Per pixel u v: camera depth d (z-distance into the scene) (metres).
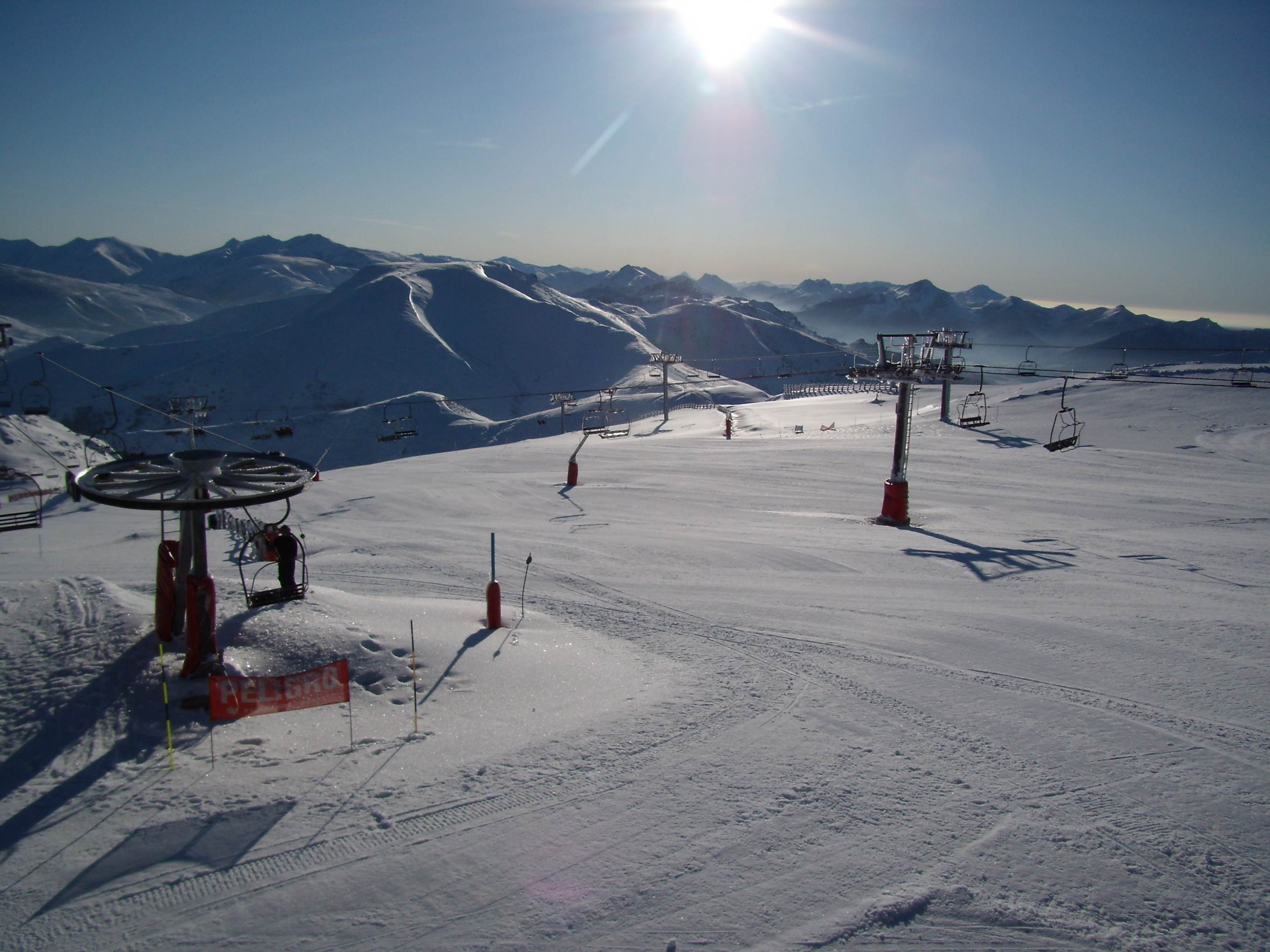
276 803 7.25
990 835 6.90
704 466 38.91
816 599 15.47
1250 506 26.61
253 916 5.81
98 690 8.98
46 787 7.46
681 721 9.19
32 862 6.36
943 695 10.13
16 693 8.89
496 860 6.50
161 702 8.88
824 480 33.78
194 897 5.99
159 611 10.02
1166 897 6.11
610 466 40.44
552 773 7.89
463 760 8.10
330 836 6.77
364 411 141.88
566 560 19.52
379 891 6.10
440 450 126.88
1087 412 50.47
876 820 7.11
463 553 20.52
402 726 8.88
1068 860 6.55
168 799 7.27
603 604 15.08
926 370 24.98
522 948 5.54
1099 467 35.00
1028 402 56.59
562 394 77.44
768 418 70.62
